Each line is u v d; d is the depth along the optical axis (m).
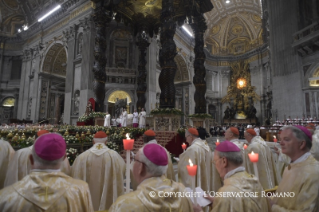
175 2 10.98
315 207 1.42
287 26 15.02
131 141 1.97
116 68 21.56
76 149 6.03
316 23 12.55
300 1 14.59
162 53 9.15
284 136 1.73
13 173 2.42
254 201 1.31
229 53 37.66
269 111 30.98
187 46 30.52
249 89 33.75
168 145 8.11
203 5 11.46
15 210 1.14
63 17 23.73
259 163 3.37
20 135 6.31
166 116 9.10
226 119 33.34
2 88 29.22
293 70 14.41
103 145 3.04
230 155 1.49
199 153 2.95
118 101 20.91
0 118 28.72
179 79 30.97
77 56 21.09
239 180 1.40
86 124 11.70
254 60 34.38
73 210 1.28
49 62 26.19
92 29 20.28
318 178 1.48
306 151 1.66
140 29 13.03
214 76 37.00
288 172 1.70
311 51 13.46
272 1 16.20
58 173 1.33
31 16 29.45
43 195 1.20
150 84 21.39
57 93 27.14
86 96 18.80
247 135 3.75
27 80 27.70
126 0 11.28
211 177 3.06
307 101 13.52
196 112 11.16
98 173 2.84
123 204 1.15
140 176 1.34
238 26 35.50
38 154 1.27
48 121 24.48
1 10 29.86
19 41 30.28
